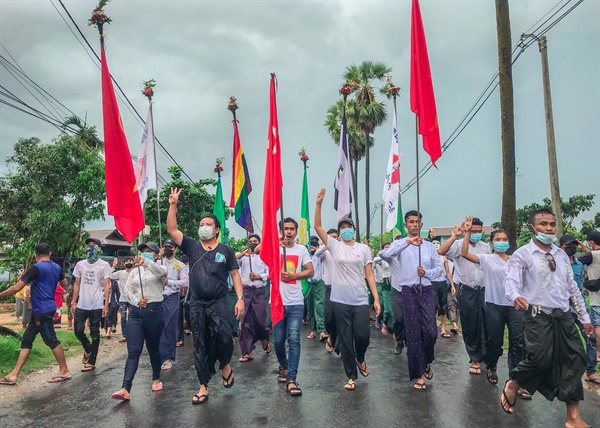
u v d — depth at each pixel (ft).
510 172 36.55
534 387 15.51
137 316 19.65
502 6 37.14
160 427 15.75
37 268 22.20
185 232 80.64
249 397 19.22
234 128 29.94
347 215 35.83
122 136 21.06
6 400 19.21
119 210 20.71
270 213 20.48
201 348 18.39
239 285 19.06
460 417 16.46
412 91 21.86
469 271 22.57
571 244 23.52
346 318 20.06
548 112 47.09
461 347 30.09
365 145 89.71
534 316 15.39
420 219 21.09
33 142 72.49
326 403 18.24
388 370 23.85
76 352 29.91
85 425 16.07
